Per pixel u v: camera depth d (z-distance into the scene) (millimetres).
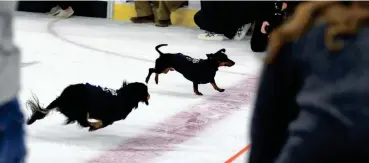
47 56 6977
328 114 1230
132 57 7121
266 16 7621
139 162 3566
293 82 1349
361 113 1198
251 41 7766
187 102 5000
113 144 3855
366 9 1252
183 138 4055
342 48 1238
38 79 5734
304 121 1271
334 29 1251
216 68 5195
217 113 4715
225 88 5586
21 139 1739
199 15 9008
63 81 5711
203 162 3613
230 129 4305
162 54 5359
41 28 9344
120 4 10867
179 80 5801
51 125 4164
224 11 8641
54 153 3646
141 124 4312
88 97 3738
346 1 1270
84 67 6434
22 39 8180
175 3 9977
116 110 3814
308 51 1289
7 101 1623
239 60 7164
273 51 1353
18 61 1648
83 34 8859
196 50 7832
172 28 9867
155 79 5473
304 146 1256
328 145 1230
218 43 8523
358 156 1216
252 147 1496
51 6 11117
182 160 3631
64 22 10172
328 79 1248
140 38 8656
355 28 1238
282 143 1452
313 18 1303
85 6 11070
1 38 1582
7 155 1668
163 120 4438
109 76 6020
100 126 3842
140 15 10367
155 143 3922
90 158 3600
